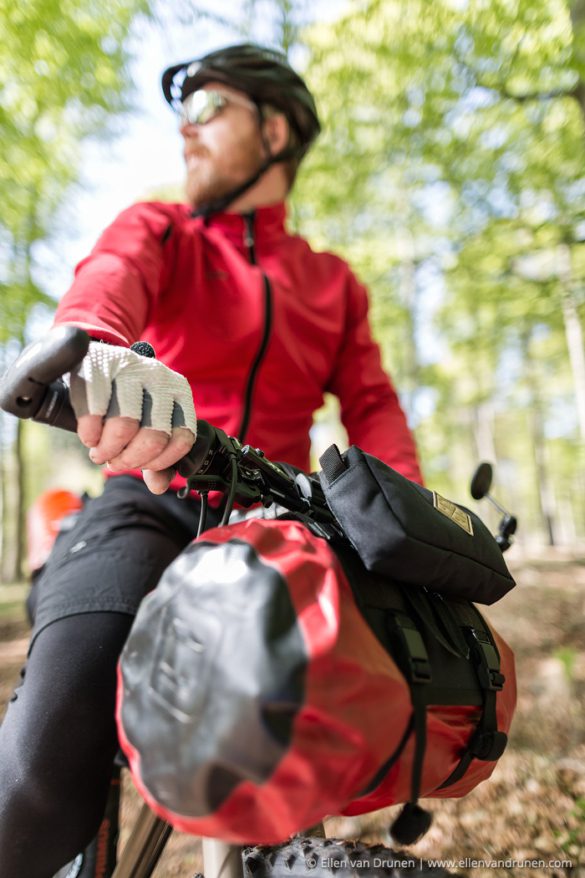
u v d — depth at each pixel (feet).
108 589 3.28
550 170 19.98
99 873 3.66
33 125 22.88
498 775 9.34
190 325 4.25
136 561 3.43
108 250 3.54
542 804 8.22
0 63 19.60
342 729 1.72
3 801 2.82
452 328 36.27
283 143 4.63
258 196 4.72
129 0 17.67
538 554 56.95
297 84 4.64
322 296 4.87
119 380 2.03
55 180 26.32
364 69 20.59
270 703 1.63
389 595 2.36
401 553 2.28
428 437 87.20
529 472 110.63
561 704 12.16
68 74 20.07
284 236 5.01
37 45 19.20
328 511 2.68
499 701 2.74
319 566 2.07
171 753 1.76
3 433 46.93
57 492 5.29
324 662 1.75
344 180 25.84
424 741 2.10
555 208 20.13
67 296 3.00
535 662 16.33
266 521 2.32
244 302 4.32
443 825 8.03
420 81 19.66
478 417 89.51
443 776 2.36
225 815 1.72
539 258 22.03
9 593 39.42
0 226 26.50
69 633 3.12
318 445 58.44
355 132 22.79
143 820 2.83
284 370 4.43
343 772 1.73
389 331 41.86
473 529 2.85
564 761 9.49
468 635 2.66
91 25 18.56
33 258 28.07
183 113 4.69
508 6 16.94
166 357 4.32
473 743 2.47
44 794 2.83
